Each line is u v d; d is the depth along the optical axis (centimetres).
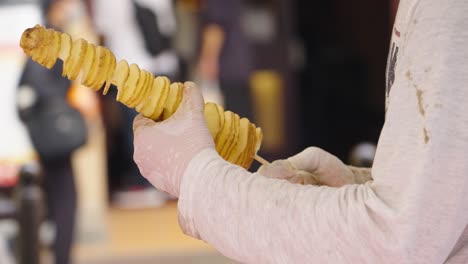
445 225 145
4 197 820
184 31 984
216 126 173
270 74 1043
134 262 785
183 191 161
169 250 812
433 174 144
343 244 148
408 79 150
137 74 165
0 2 859
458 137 144
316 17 1087
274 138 1046
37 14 862
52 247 665
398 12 162
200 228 160
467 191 145
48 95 644
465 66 146
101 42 896
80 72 164
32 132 642
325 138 1087
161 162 165
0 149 824
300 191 153
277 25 1042
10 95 834
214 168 159
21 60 843
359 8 1081
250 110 963
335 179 201
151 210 979
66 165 654
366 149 455
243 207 155
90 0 898
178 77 962
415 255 145
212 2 950
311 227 150
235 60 955
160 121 169
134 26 891
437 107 145
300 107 1084
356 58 1090
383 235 146
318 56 1089
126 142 1010
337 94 1087
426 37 148
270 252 153
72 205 658
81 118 652
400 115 150
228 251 159
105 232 859
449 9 147
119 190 1019
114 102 1005
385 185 148
